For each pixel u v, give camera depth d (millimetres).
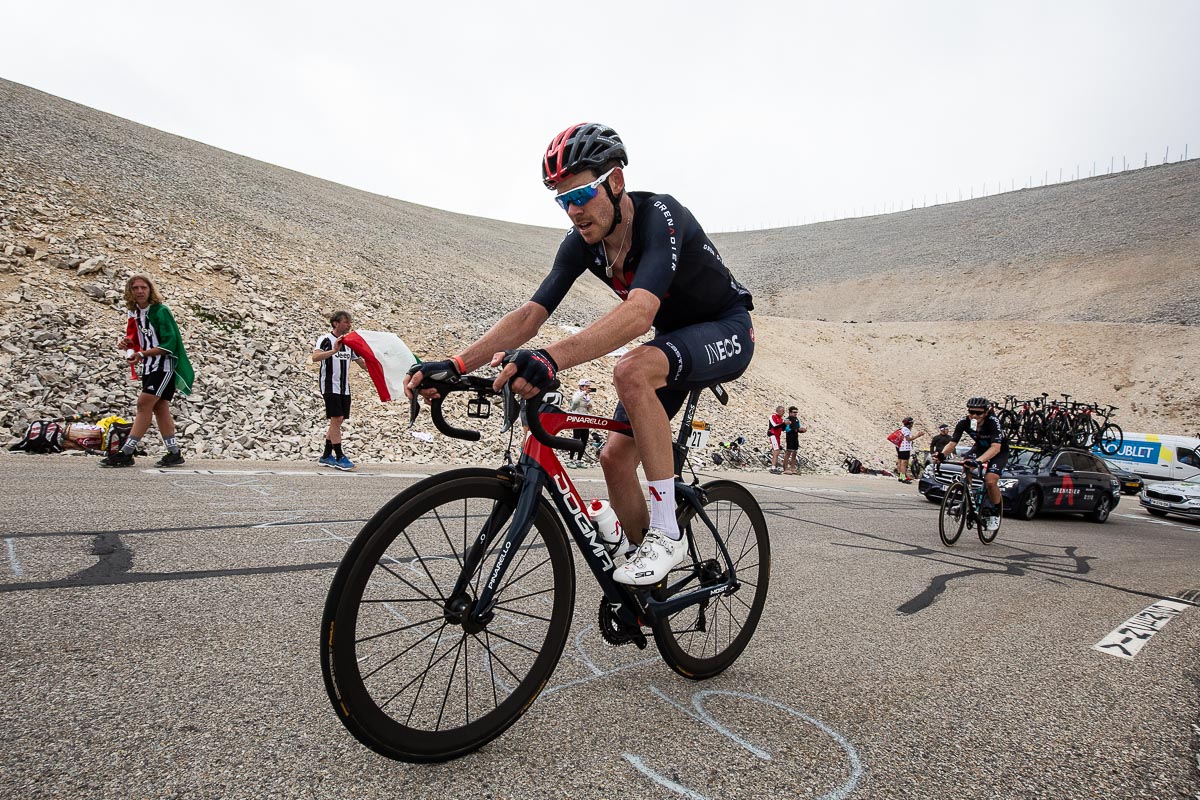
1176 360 32094
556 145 2094
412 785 1652
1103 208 73812
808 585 4250
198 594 2988
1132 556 6895
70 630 2445
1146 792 1918
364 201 41438
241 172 29906
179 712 1911
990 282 60062
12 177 12516
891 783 1855
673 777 1791
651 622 2197
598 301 30312
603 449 2352
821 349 34188
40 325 8672
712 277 2404
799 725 2182
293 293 13719
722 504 2617
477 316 17719
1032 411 17031
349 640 1595
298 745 1788
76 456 6828
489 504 1924
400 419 10734
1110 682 2854
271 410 9477
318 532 4398
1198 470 17719
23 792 1469
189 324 10508
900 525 7660
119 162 18781
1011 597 4402
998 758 2064
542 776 1748
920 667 2859
